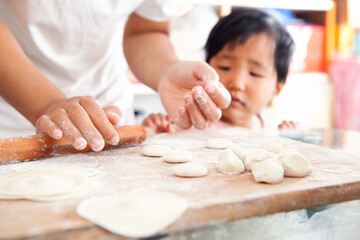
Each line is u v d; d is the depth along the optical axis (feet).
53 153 2.11
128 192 1.47
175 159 1.99
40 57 3.16
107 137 2.01
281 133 3.00
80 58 3.33
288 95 6.45
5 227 1.19
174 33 5.77
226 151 1.89
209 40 4.37
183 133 2.82
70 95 3.37
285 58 4.25
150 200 1.39
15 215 1.28
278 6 6.21
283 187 1.58
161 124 3.80
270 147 2.10
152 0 3.39
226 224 1.48
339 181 1.65
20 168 1.91
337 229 1.57
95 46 3.31
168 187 1.59
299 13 7.34
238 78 4.03
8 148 1.98
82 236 1.20
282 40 4.18
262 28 4.09
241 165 1.80
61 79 3.34
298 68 6.55
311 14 7.13
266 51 4.04
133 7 3.22
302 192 1.54
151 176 1.76
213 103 2.37
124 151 2.27
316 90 6.62
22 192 1.46
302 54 6.57
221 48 4.16
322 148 2.26
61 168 1.89
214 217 1.38
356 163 1.94
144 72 3.36
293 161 1.72
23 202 1.41
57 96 2.25
